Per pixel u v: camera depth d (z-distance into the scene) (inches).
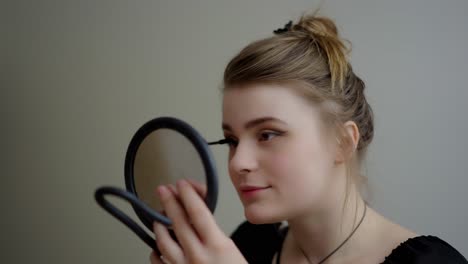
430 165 38.0
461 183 37.7
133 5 43.4
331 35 24.1
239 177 20.6
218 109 42.1
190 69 42.6
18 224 46.5
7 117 45.8
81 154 45.0
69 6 44.6
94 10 44.2
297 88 20.3
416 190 38.4
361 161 25.4
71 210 45.6
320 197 21.5
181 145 16.7
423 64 37.6
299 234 24.7
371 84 38.4
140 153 18.0
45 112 45.3
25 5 45.3
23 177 46.0
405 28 37.6
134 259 45.3
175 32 42.7
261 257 29.5
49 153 45.5
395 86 38.1
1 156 46.1
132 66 43.7
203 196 16.6
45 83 45.2
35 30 45.2
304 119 20.3
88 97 44.6
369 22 38.2
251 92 20.1
